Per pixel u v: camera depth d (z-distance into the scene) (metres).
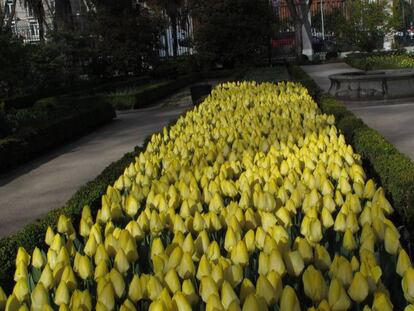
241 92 11.67
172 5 36.44
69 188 8.81
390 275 2.90
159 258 2.88
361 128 7.56
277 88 12.66
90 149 12.25
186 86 28.83
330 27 40.56
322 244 3.34
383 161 5.66
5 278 3.80
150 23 31.36
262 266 2.73
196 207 3.88
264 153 5.64
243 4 33.41
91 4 35.03
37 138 11.91
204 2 33.84
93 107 15.62
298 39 37.16
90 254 3.23
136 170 5.28
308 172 4.30
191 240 3.02
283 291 2.36
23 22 45.38
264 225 3.38
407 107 13.98
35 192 8.77
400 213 4.60
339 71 28.30
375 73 16.20
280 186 4.30
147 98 21.25
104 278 2.68
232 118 7.92
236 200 4.25
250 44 33.44
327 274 2.84
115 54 30.80
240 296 2.58
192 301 2.56
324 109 10.26
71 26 30.58
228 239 3.07
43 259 3.17
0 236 6.73
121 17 30.94
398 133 10.77
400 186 4.74
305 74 19.22
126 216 4.08
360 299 2.45
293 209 3.66
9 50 20.08
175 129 7.60
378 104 14.84
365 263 2.60
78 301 2.53
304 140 5.98
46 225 4.54
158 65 32.75
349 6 38.38
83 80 30.62
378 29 35.97
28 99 22.55
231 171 4.89
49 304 2.61
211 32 33.09
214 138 6.72
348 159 4.99
